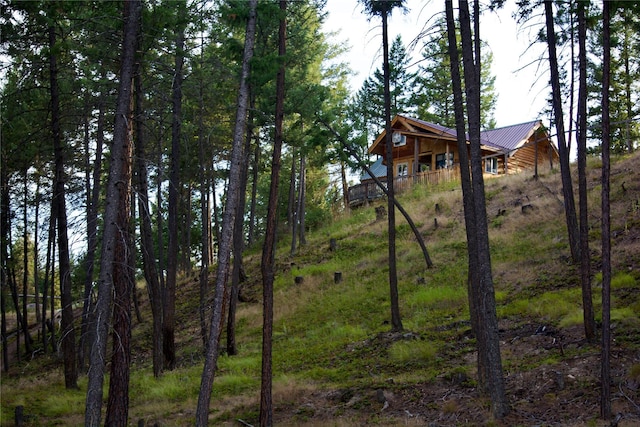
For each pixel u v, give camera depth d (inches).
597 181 1091.3
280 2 565.0
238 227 901.2
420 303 849.5
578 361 512.7
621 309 600.4
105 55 556.1
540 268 837.2
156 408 647.1
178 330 1090.7
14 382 949.8
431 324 758.5
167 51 613.0
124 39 485.7
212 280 1382.9
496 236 1017.5
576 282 743.7
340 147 896.3
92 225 532.7
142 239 816.3
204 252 987.3
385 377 610.5
